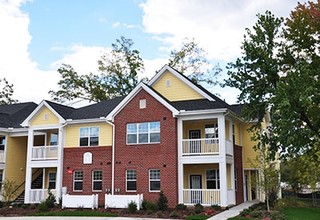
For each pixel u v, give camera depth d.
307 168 31.03
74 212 23.47
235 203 25.34
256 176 26.59
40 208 25.16
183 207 23.34
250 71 23.72
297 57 23.69
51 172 31.06
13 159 32.94
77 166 28.45
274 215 19.14
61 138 29.25
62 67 47.28
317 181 30.78
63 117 29.39
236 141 28.30
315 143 21.73
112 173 26.86
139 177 25.92
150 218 20.70
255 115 24.19
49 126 29.84
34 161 29.69
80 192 27.84
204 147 24.78
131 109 27.17
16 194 32.09
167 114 25.89
